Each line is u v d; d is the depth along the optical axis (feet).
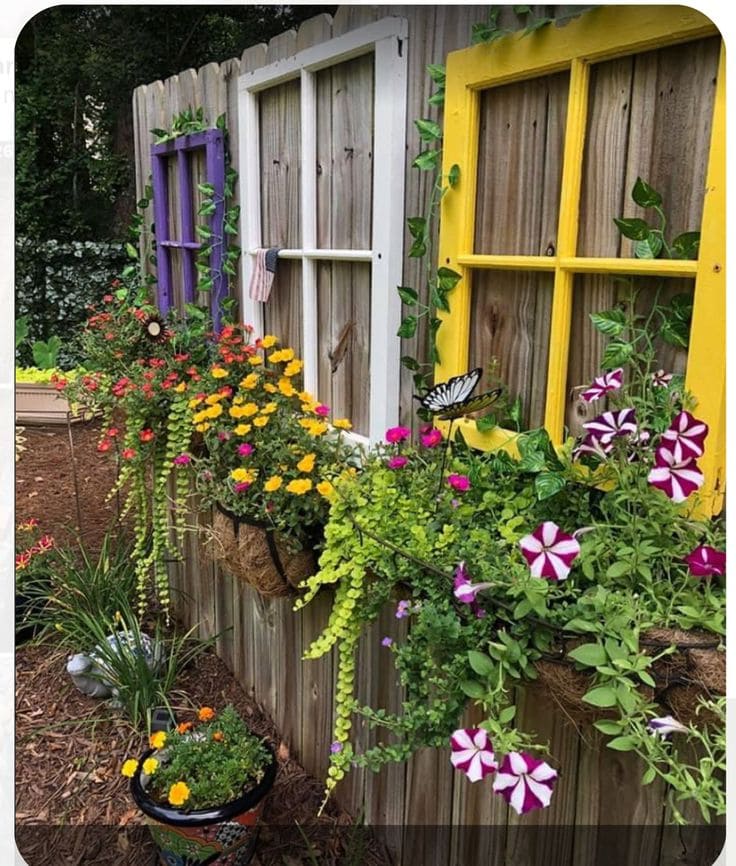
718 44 3.26
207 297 8.80
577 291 4.02
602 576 3.47
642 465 3.44
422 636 3.81
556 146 4.04
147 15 21.34
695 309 3.34
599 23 3.61
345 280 6.14
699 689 2.99
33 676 8.22
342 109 5.92
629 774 3.92
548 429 4.13
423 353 5.25
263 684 7.50
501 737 3.21
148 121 10.41
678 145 3.47
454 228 4.67
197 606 8.96
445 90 4.62
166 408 7.82
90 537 11.41
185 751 5.72
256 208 7.45
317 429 5.50
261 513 5.27
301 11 19.98
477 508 4.39
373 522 4.41
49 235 22.88
